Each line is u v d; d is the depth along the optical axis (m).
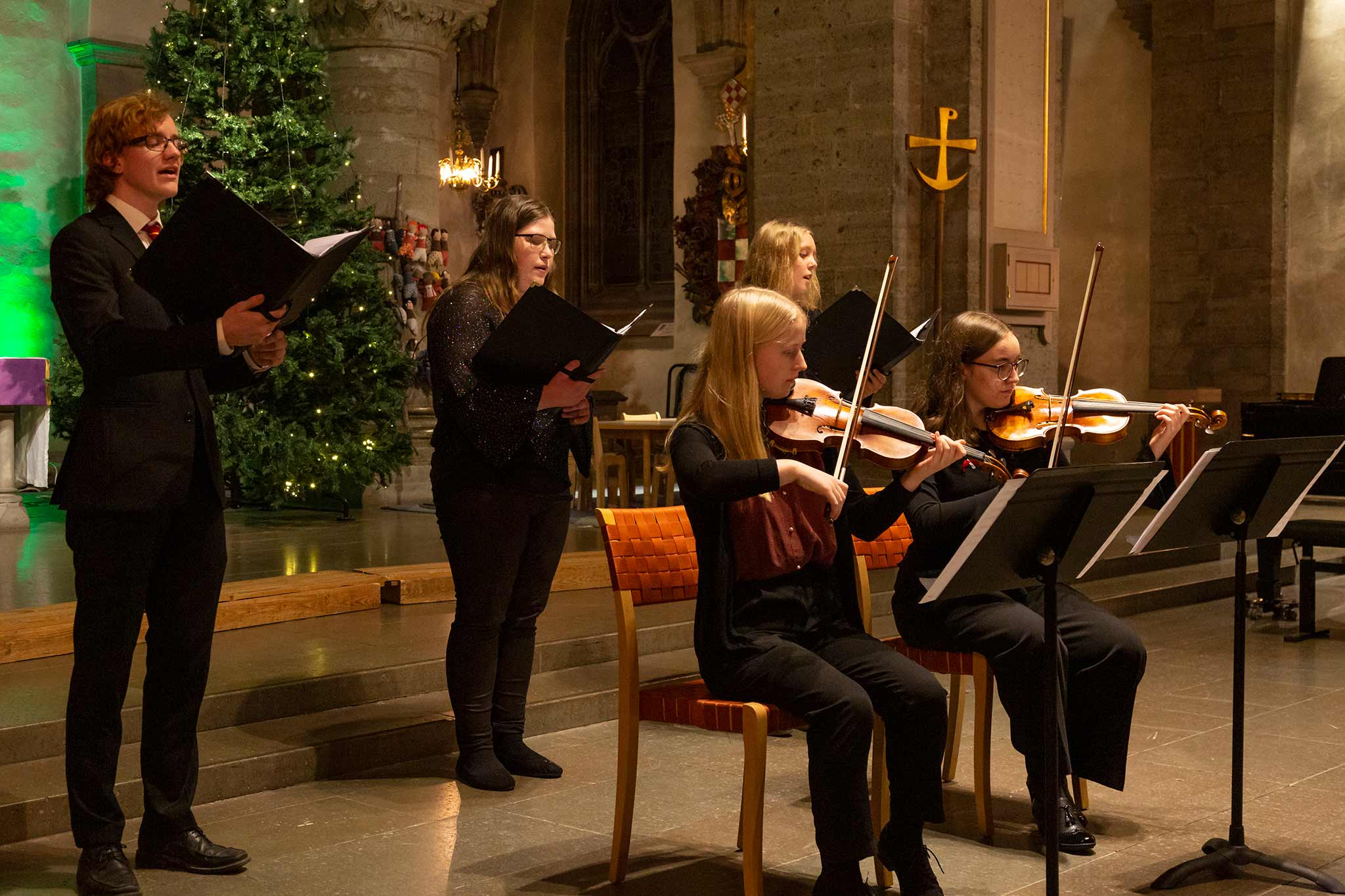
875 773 3.64
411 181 11.78
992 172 9.50
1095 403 4.43
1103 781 3.79
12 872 3.43
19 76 11.28
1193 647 6.70
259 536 8.87
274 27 10.21
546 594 4.44
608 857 3.62
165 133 3.30
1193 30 13.76
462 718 4.26
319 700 4.78
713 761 4.62
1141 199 14.44
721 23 15.88
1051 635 2.97
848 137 9.48
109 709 3.25
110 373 3.06
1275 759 4.67
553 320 3.82
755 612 3.31
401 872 3.48
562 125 18.09
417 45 11.73
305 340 9.74
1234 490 3.40
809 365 4.24
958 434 4.00
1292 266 13.50
